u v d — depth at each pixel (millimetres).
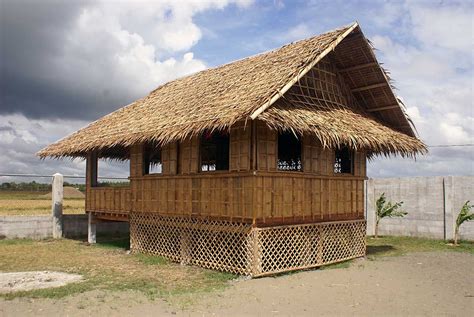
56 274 11797
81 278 11250
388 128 14672
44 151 18922
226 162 16344
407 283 10703
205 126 10969
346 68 14203
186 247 13266
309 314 8039
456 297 9344
